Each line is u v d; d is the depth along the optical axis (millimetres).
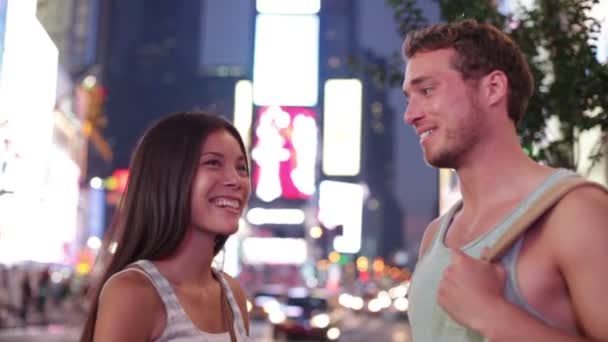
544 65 6941
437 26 2715
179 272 3164
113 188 60594
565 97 6648
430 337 2520
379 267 154375
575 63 6625
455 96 2600
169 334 2957
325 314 25906
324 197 150375
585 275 2225
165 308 2975
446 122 2600
